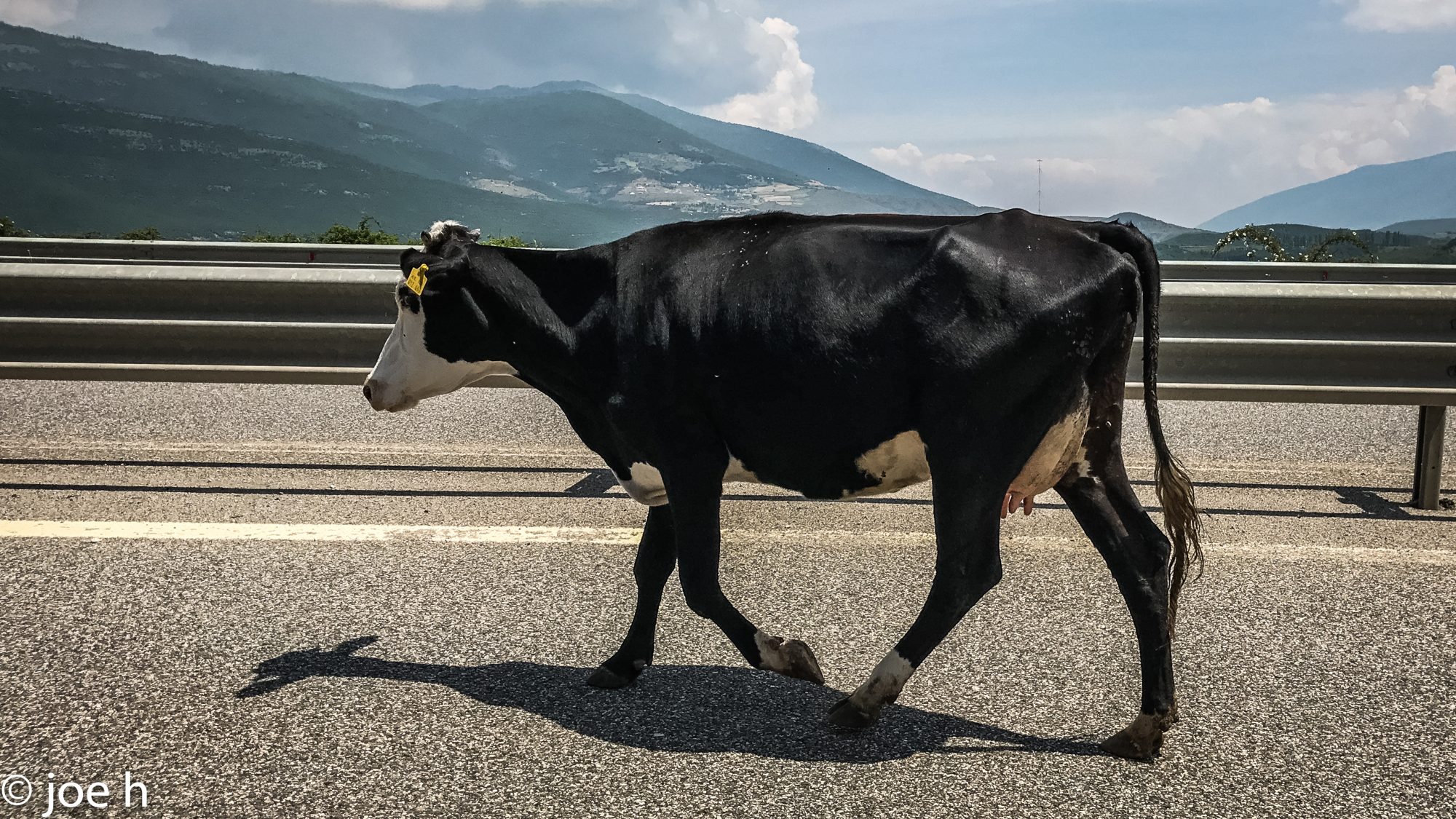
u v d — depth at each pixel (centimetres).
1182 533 308
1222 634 390
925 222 320
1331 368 564
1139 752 299
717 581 334
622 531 510
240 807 270
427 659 367
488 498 573
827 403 310
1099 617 405
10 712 322
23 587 428
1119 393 313
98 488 584
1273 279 820
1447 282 800
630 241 351
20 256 1064
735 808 270
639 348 331
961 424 296
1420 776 289
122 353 632
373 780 285
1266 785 284
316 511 545
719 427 329
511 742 308
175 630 387
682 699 339
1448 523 532
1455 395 545
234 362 630
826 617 406
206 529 508
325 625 395
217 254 1043
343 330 621
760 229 336
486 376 379
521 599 423
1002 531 521
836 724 314
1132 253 308
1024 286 294
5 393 850
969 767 294
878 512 559
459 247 361
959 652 374
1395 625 396
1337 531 520
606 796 277
